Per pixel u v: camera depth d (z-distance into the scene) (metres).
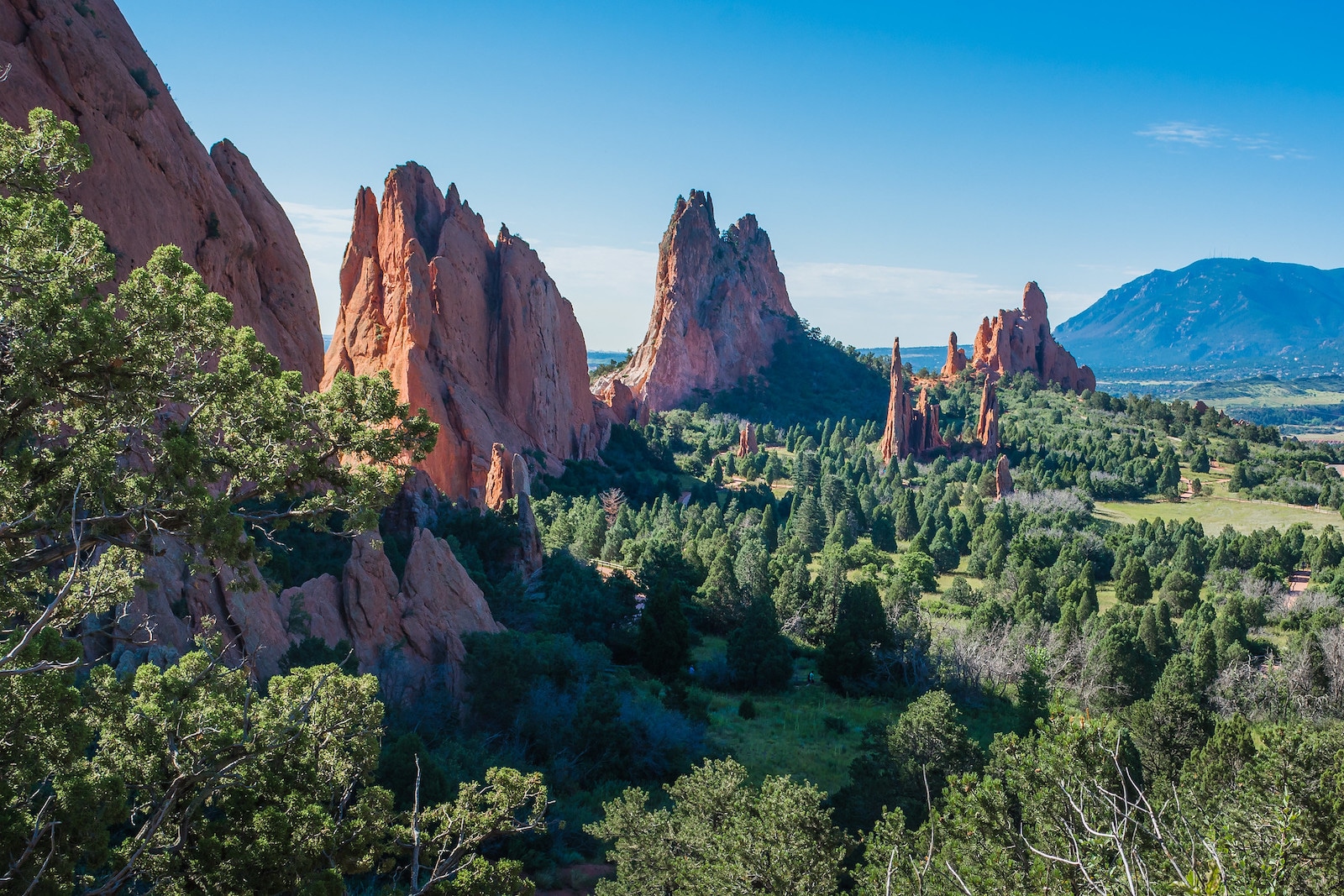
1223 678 74.44
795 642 92.25
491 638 50.22
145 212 59.56
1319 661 74.12
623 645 77.00
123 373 18.52
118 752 19.05
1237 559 130.88
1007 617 91.56
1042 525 153.25
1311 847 20.12
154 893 17.89
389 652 48.50
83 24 58.31
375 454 21.38
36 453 18.50
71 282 18.17
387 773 34.72
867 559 130.75
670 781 51.28
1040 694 61.97
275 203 78.69
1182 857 17.34
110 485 17.75
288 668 39.97
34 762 16.97
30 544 19.30
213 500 18.31
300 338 77.12
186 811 18.28
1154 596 118.19
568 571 85.31
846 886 35.88
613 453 183.88
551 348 161.12
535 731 49.12
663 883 30.34
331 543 57.78
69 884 15.98
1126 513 179.88
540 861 39.59
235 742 18.80
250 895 18.25
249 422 20.48
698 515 146.38
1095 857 18.05
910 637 80.69
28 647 16.48
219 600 38.78
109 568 19.34
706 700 71.56
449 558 55.41
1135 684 72.38
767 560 109.25
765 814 27.88
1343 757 24.36
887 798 40.16
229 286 68.56
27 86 53.38
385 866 21.70
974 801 23.66
